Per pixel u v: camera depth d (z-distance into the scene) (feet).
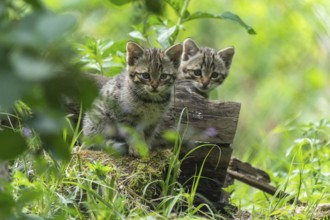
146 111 32.71
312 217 27.94
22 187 24.99
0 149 11.50
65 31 10.58
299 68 84.02
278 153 49.29
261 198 34.12
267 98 77.41
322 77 78.79
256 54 85.51
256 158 44.16
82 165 27.63
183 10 37.09
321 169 34.83
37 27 10.56
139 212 24.25
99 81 34.01
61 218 15.84
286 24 83.15
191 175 31.07
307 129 37.04
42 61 10.62
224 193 32.42
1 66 10.34
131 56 34.40
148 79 33.45
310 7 78.43
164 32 36.19
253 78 83.97
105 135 32.35
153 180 27.68
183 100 32.53
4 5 11.58
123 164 28.58
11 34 10.52
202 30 83.66
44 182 25.68
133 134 30.76
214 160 31.04
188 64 46.14
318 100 74.43
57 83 11.04
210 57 46.16
